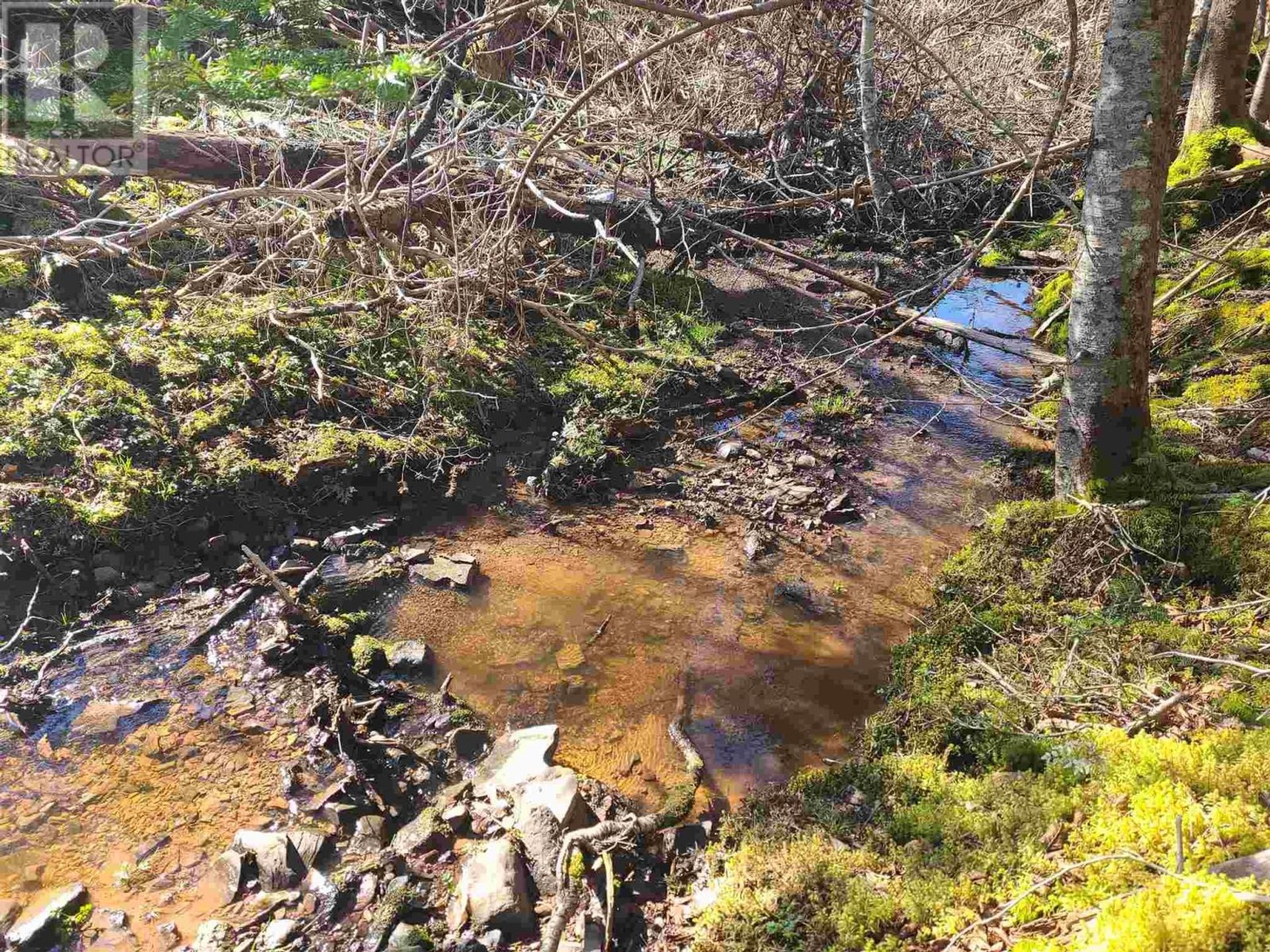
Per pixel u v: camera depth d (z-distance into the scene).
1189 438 5.12
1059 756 3.10
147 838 3.17
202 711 3.72
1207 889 2.21
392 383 5.67
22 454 4.43
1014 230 9.08
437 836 3.19
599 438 5.65
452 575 4.58
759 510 5.24
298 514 4.84
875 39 8.30
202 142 5.52
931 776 3.23
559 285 7.14
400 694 3.88
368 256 5.96
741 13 4.18
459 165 6.24
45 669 3.88
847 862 2.90
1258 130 8.26
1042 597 4.17
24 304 5.36
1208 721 3.17
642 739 3.68
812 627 4.33
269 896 2.97
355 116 6.79
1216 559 4.05
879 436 6.00
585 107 7.45
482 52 6.54
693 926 2.83
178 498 4.58
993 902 2.62
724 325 7.27
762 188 8.84
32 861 3.08
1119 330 4.32
